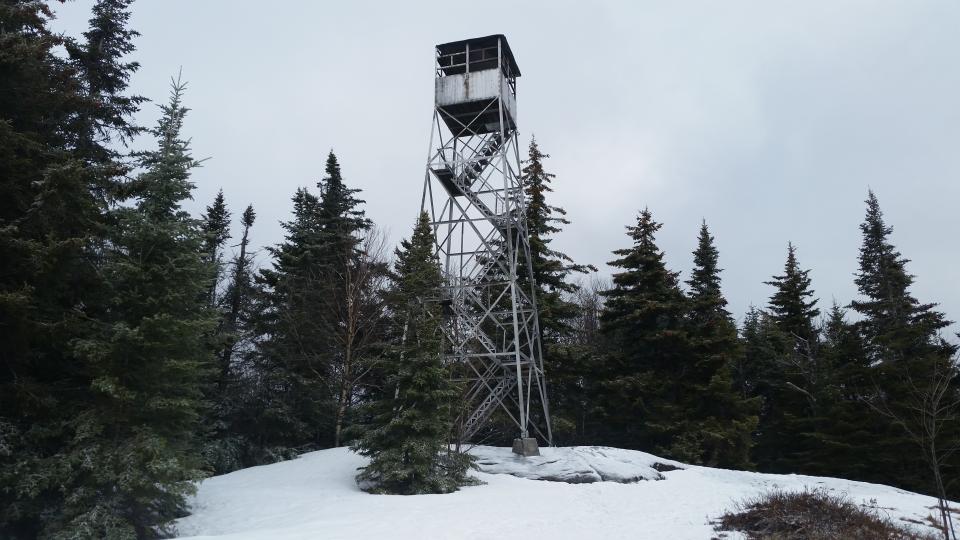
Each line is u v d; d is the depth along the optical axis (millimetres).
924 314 31297
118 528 11008
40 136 13133
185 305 13320
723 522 11930
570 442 31125
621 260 31594
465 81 24672
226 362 26391
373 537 10320
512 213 25297
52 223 11820
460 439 19422
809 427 31703
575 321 42969
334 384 27375
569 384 31250
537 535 11086
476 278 24250
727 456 27031
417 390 16500
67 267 12188
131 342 11867
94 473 11109
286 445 25109
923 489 26031
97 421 11562
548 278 31562
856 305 32594
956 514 14008
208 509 14023
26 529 11625
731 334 30641
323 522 11656
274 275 28641
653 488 17734
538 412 29859
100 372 11727
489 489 16484
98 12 20906
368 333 27031
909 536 10875
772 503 12375
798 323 36875
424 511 12992
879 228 36000
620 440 30094
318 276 29703
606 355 31172
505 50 26016
